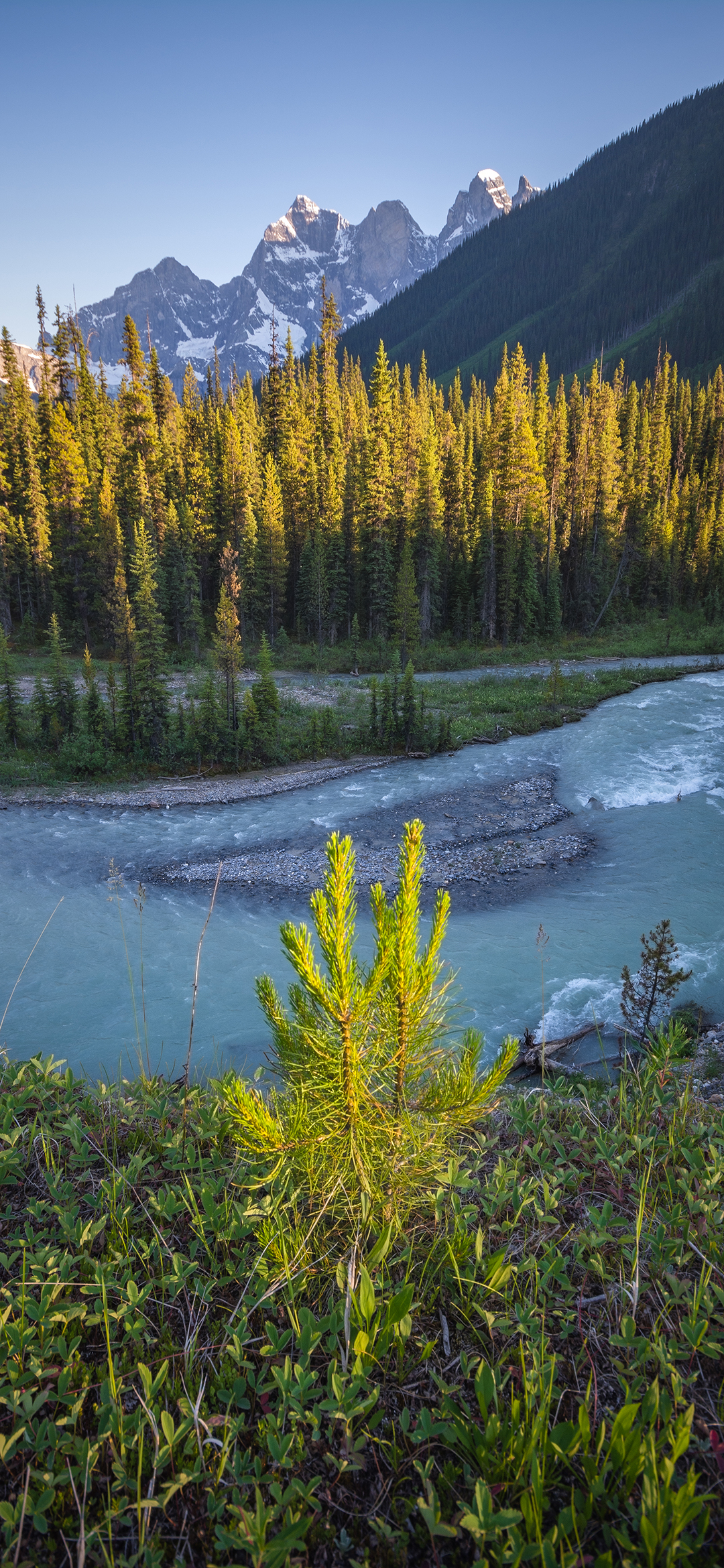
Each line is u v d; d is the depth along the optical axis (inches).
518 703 1371.8
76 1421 90.4
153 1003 409.4
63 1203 132.2
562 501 2687.0
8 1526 76.5
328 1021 102.7
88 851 724.0
